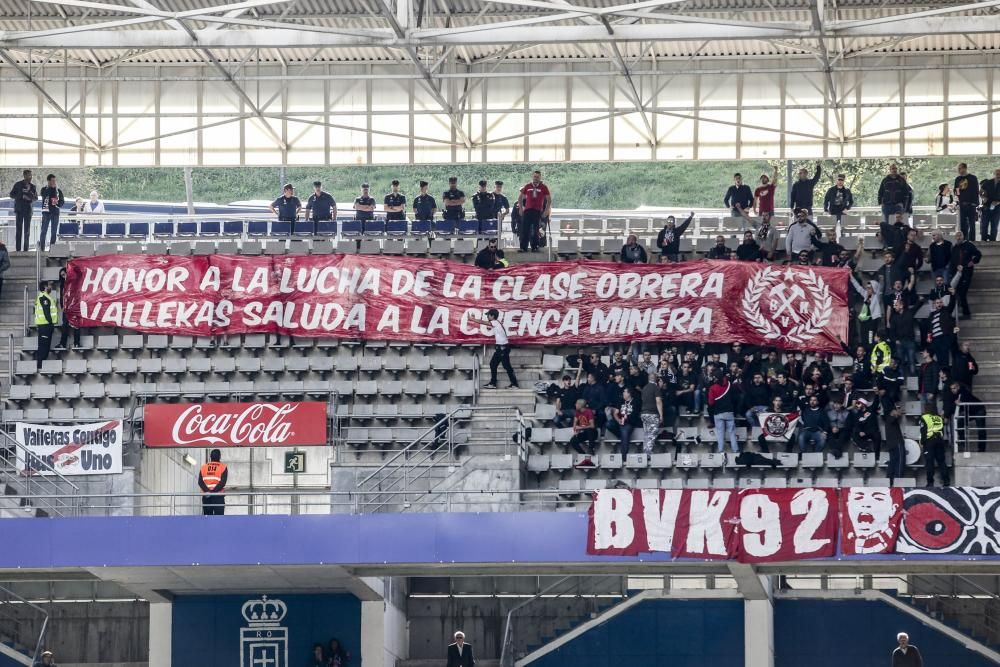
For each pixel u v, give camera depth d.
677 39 57.81
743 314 65.38
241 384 65.00
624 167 140.88
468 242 70.25
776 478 58.44
